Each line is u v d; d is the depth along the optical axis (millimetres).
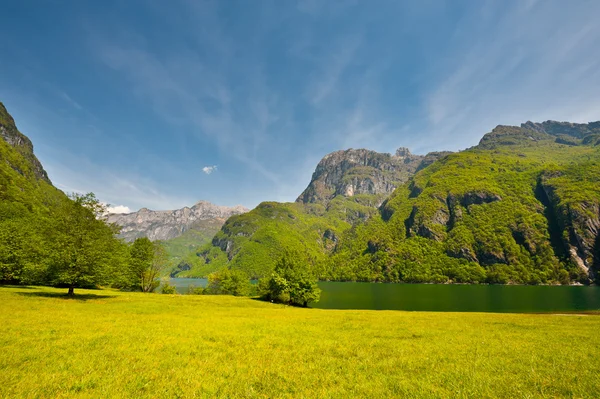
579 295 124062
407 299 113125
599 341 20828
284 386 10836
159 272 76062
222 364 13328
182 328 22500
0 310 24844
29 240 47125
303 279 71125
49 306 29672
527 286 191375
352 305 92125
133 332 19531
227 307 47281
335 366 13664
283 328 24922
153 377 11078
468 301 104375
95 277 40562
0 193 103625
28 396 8914
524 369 13422
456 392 10414
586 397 10102
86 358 13062
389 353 16484
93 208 42281
